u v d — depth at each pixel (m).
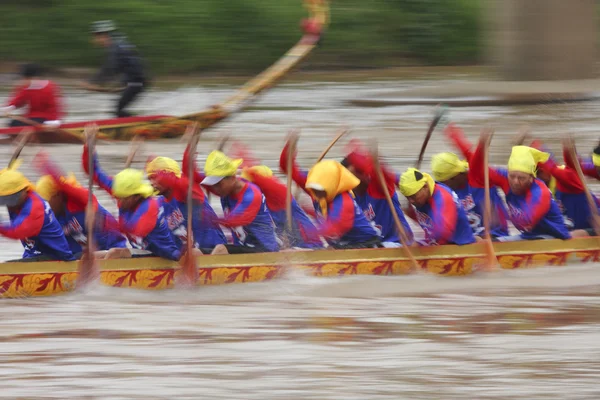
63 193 28.89
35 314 26.09
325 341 23.67
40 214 27.22
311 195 31.05
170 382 20.81
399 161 53.25
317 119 72.12
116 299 27.81
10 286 27.55
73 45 103.00
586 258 32.28
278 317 25.92
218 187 28.73
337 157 54.66
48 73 101.31
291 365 21.91
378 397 20.03
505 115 72.81
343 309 26.77
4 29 102.56
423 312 26.41
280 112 76.00
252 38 105.44
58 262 27.86
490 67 88.94
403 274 30.50
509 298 27.98
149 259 28.55
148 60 102.94
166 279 28.67
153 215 27.92
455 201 30.50
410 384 20.70
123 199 27.89
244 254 29.09
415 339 23.83
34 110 53.69
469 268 30.88
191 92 90.62
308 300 27.80
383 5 112.75
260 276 29.27
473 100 78.12
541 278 30.56
